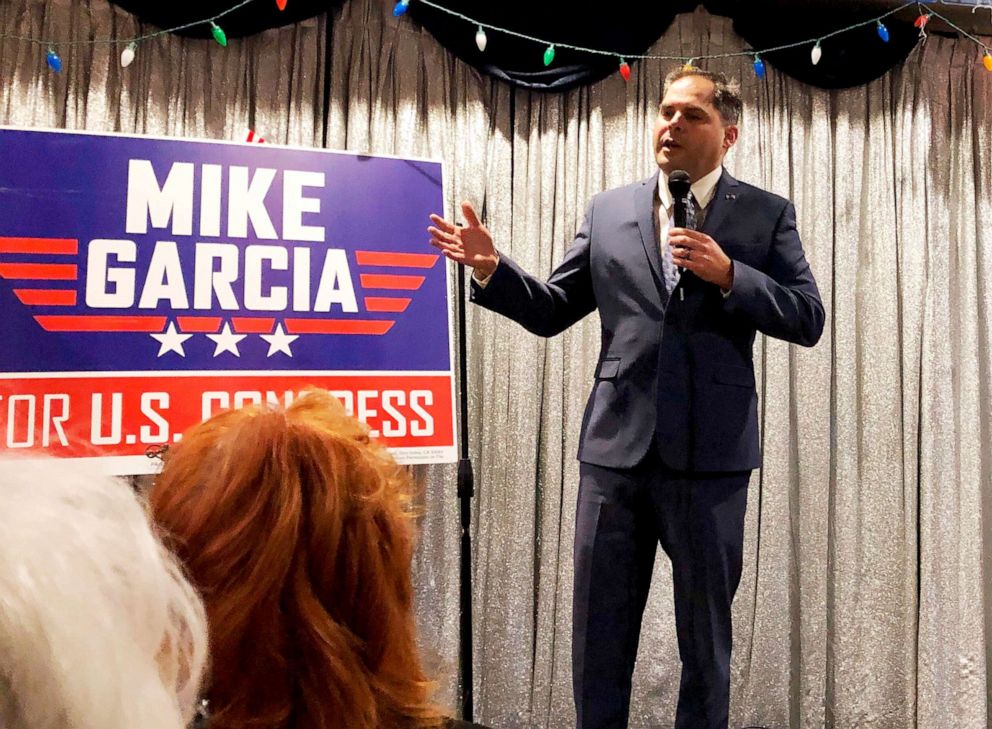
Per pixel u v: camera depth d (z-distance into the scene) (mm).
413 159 2527
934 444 2963
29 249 2215
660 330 1819
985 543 3064
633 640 1843
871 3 2947
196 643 371
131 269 2271
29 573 308
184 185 2334
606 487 1831
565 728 2762
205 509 585
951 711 2912
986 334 3055
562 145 2934
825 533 2898
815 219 2984
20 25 2637
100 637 318
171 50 2717
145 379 2242
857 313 3014
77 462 384
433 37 2873
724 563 1784
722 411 1788
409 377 2430
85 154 2283
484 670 2795
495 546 2814
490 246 1894
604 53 2859
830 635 2936
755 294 1724
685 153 1904
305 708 563
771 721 2830
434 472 2775
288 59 2803
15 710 301
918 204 3027
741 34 2951
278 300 2363
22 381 2170
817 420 2914
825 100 3029
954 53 3070
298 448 616
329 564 592
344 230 2436
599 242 1945
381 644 605
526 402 2824
